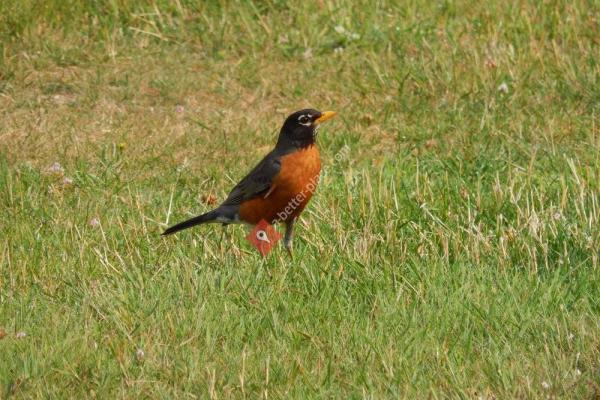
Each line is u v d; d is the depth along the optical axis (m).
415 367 8.69
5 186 12.98
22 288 10.42
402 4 18.08
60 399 8.39
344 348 9.09
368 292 10.06
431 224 11.38
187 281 10.20
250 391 8.48
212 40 17.52
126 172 13.77
